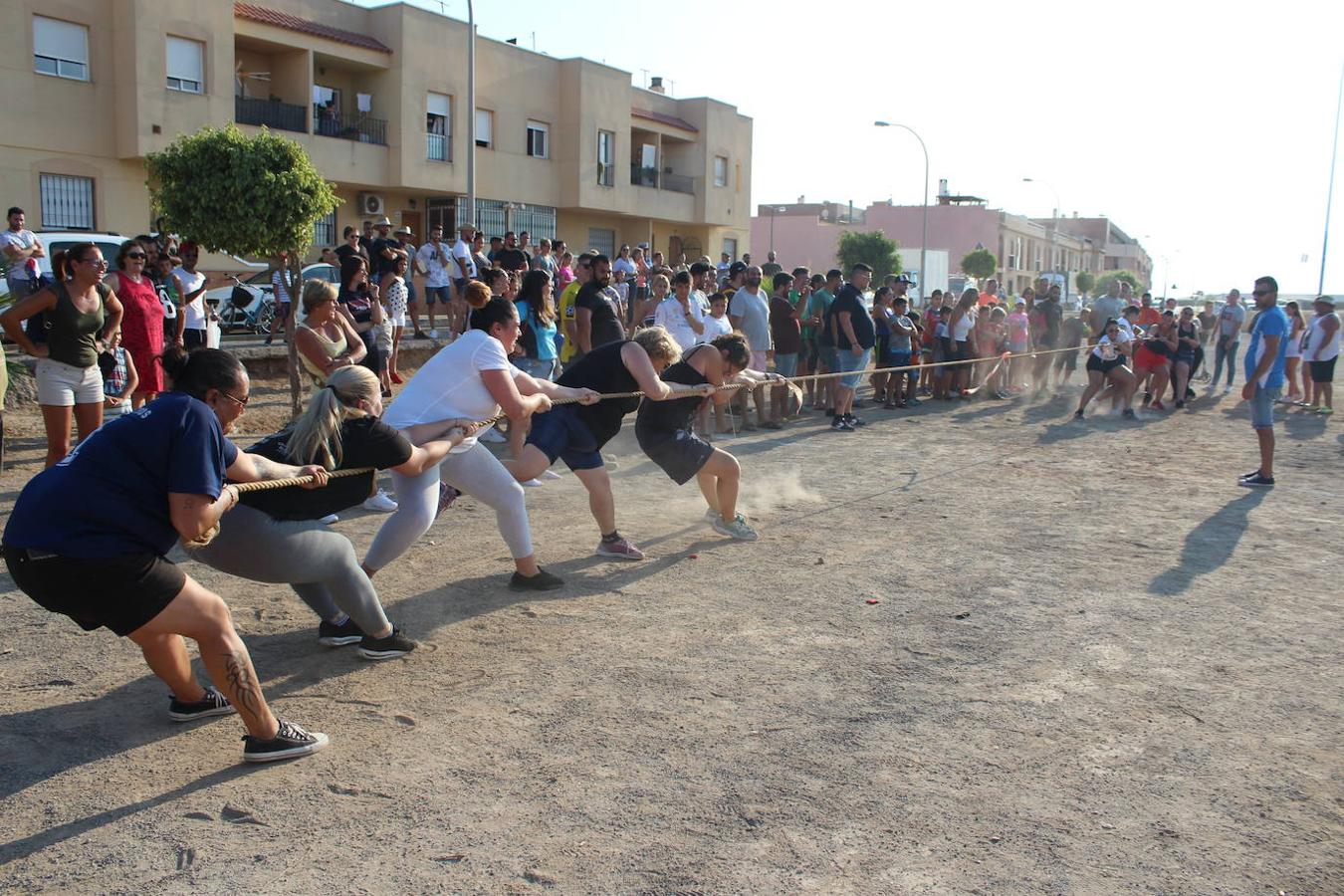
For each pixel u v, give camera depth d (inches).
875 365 624.4
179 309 422.9
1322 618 213.5
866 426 509.4
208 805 130.9
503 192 1171.9
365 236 622.2
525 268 466.9
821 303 524.4
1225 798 136.0
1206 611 216.8
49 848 120.3
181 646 151.6
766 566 246.2
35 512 125.8
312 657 182.2
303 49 957.8
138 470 128.4
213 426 132.6
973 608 216.1
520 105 1179.9
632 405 257.8
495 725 155.7
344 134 1017.5
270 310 664.4
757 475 369.4
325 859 118.7
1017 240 2709.2
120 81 824.3
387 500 296.5
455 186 1098.7
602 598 219.0
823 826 126.9
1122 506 326.3
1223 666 185.0
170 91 842.8
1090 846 123.1
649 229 1393.9
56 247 517.3
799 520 298.0
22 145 780.0
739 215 1535.4
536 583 222.8
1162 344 594.2
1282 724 160.4
